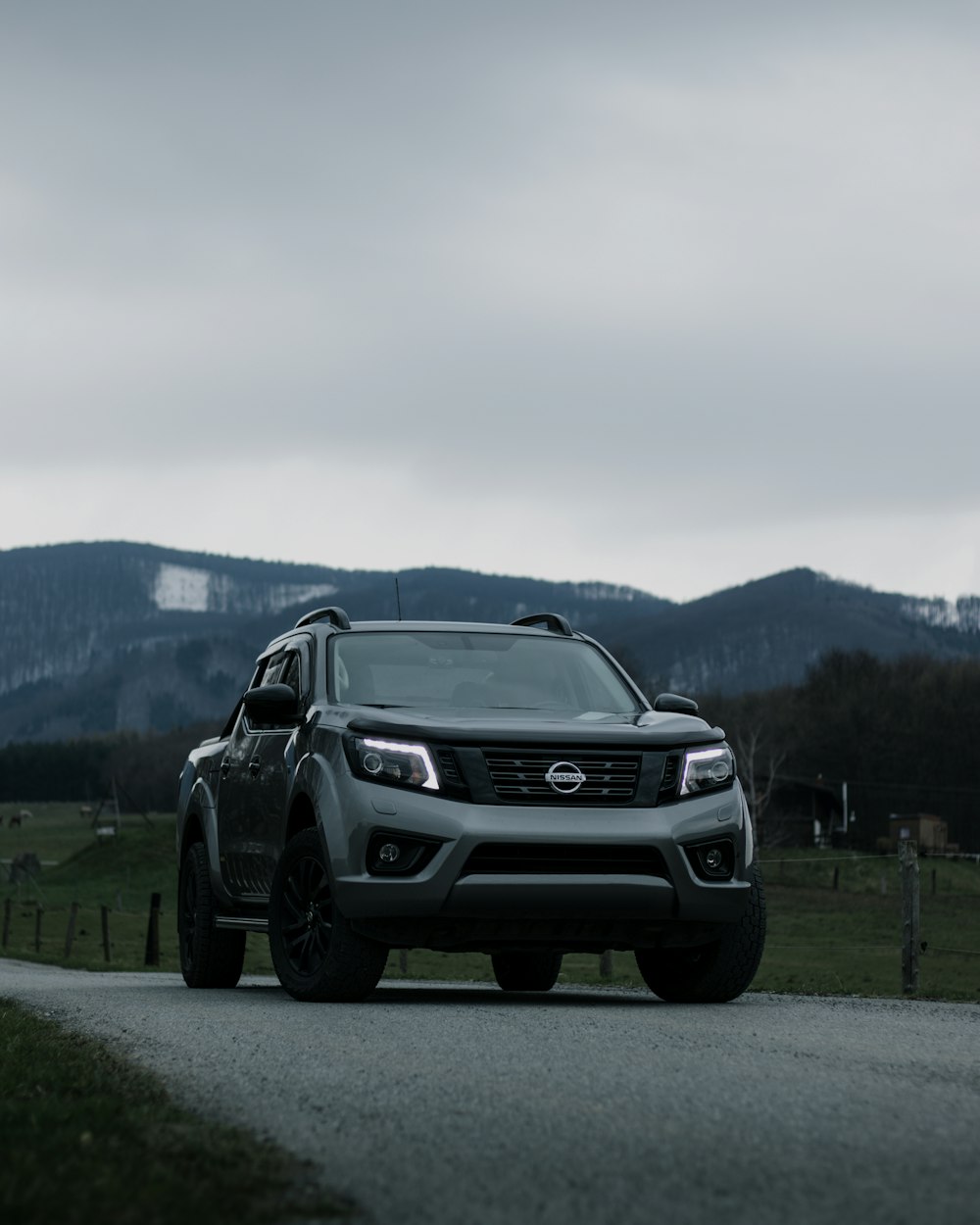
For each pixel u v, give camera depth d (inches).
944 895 3508.9
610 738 549.3
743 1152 258.4
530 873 534.0
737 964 573.6
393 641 645.3
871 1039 417.7
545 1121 288.5
